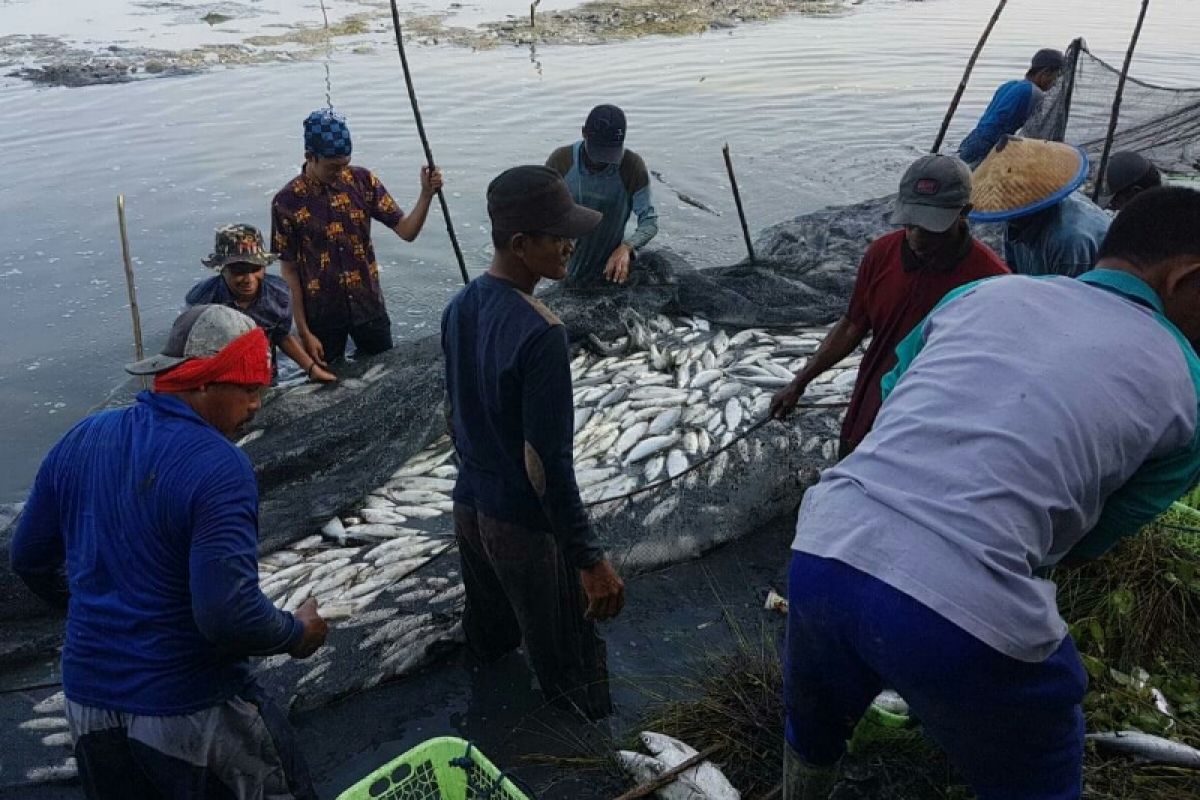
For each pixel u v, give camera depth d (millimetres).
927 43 15492
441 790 3035
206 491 2461
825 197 9812
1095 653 3615
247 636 2506
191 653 2576
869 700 2377
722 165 10680
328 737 3752
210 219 9422
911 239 3584
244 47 15695
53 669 3992
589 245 6445
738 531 4918
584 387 5855
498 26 17172
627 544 4637
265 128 11859
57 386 6793
